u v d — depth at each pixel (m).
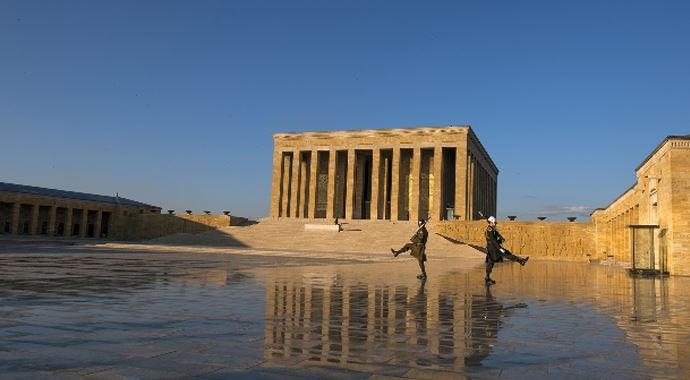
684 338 7.34
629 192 44.53
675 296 14.36
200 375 4.75
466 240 67.25
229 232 66.12
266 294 11.52
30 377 4.54
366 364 5.36
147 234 85.31
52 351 5.56
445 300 11.53
